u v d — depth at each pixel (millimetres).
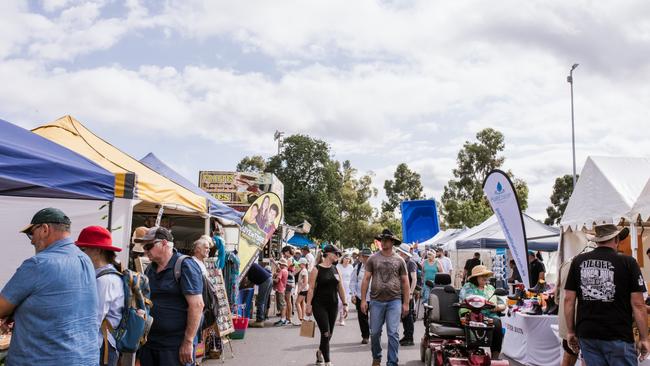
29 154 5457
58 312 3598
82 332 3727
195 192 12781
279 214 14680
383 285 8328
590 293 5266
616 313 5160
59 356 3561
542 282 10898
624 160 10641
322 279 8633
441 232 35562
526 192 65688
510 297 10859
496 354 8297
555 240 21484
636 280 5156
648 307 6453
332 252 8734
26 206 7555
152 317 4746
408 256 11711
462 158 85188
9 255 7512
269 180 33562
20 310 3570
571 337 5508
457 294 8914
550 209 85312
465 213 62656
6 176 5254
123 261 7395
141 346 4820
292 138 62781
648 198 8789
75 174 5871
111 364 4414
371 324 8422
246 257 13703
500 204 9977
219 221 13500
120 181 6961
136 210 12539
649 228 10758
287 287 15086
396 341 8211
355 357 10078
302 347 11133
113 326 4457
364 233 78000
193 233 14734
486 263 29484
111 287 4430
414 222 17875
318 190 61812
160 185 9617
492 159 84062
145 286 4672
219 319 9625
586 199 10766
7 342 4742
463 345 8258
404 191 103438
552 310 9156
